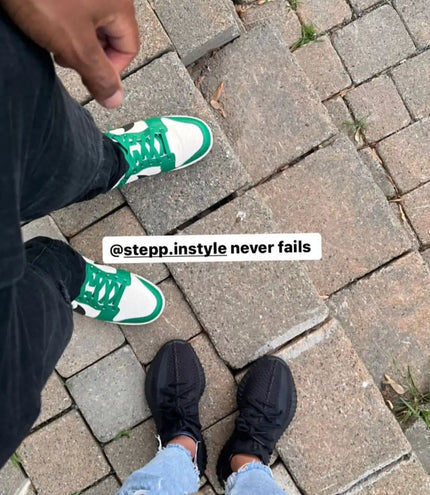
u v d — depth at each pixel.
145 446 1.76
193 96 1.76
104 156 1.41
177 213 1.76
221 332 1.75
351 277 1.85
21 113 0.77
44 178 0.99
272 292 1.74
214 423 1.76
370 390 1.74
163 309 1.77
